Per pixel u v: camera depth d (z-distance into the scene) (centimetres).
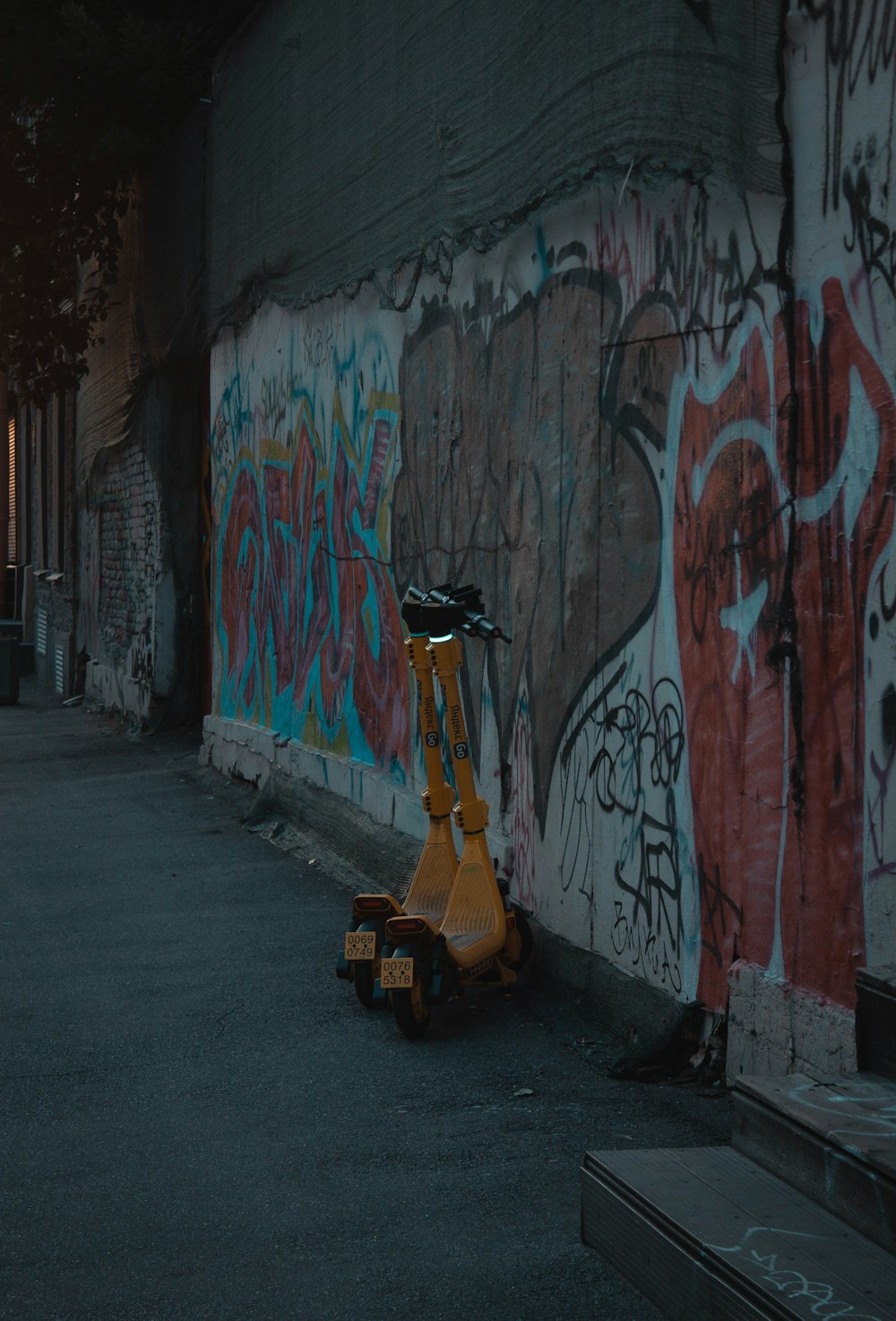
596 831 546
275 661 1050
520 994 581
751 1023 439
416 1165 414
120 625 1672
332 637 915
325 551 925
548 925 588
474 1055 512
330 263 862
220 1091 483
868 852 388
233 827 990
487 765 657
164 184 1308
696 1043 475
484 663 660
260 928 709
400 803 770
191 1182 407
